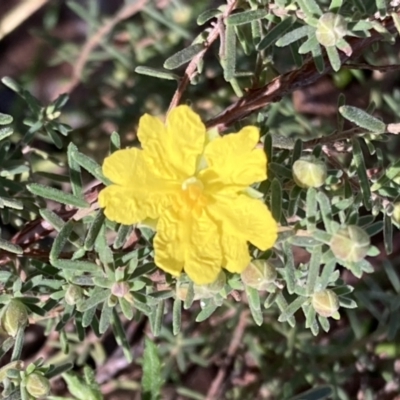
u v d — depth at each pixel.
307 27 0.14
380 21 0.15
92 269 0.15
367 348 0.21
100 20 0.23
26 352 0.23
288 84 0.16
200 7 0.22
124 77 0.23
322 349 0.21
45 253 0.16
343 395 0.21
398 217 0.15
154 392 0.17
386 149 0.22
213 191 0.13
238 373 0.22
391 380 0.21
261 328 0.22
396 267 0.23
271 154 0.14
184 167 0.13
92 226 0.14
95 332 0.17
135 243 0.16
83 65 0.23
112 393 0.23
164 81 0.22
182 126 0.13
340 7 0.14
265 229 0.13
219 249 0.13
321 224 0.16
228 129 0.18
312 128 0.21
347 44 0.14
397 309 0.20
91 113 0.23
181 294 0.14
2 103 0.26
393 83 0.23
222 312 0.22
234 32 0.15
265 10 0.15
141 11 0.23
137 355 0.22
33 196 0.18
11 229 0.22
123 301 0.15
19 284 0.15
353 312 0.21
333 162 0.16
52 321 0.18
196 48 0.15
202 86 0.22
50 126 0.18
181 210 0.13
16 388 0.15
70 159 0.15
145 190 0.13
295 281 0.14
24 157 0.19
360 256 0.13
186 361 0.23
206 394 0.23
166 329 0.21
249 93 0.17
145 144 0.13
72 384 0.17
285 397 0.19
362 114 0.14
